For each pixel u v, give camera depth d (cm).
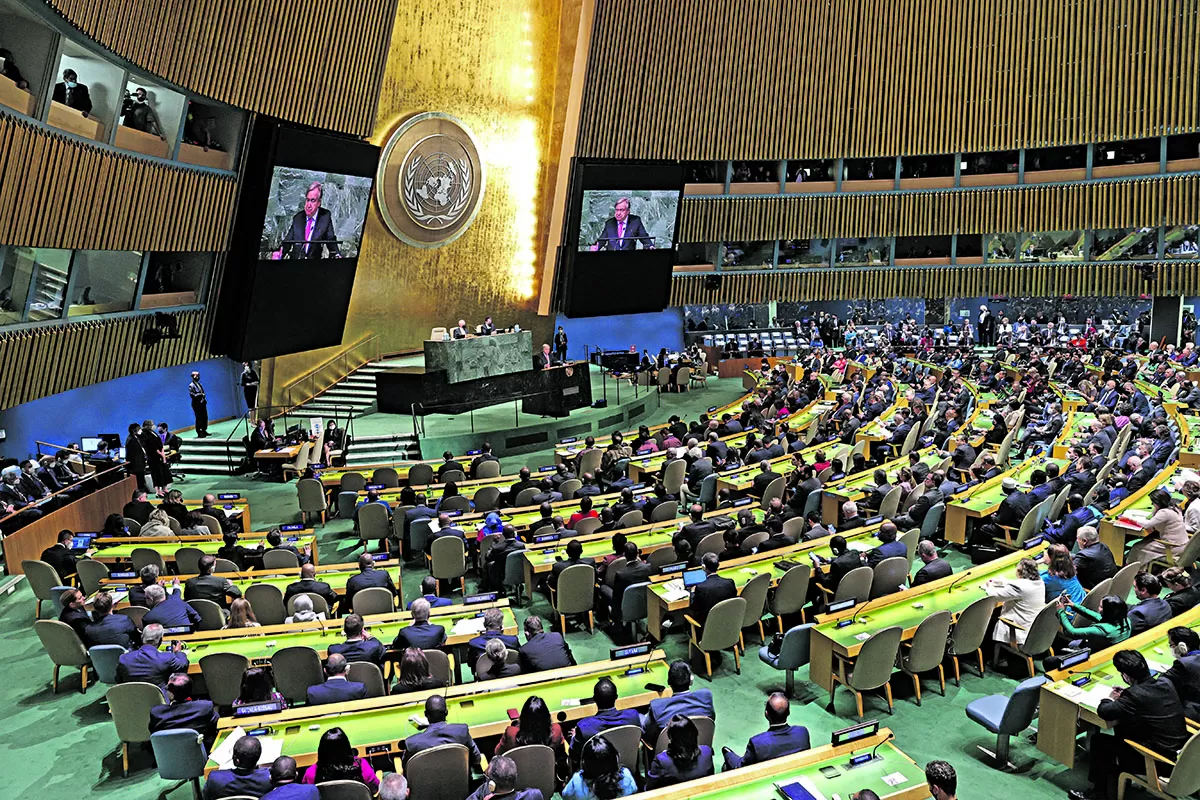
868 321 3584
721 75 3094
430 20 2442
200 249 1995
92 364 1795
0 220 1420
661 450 1772
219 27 1841
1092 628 871
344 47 2131
